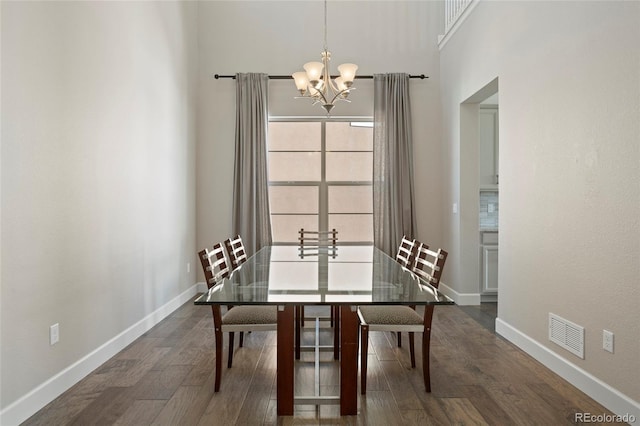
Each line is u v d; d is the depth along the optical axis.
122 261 3.28
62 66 2.53
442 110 5.25
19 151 2.16
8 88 2.09
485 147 5.17
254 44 5.32
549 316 2.85
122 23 3.31
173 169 4.46
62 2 2.53
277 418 2.18
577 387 2.53
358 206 5.50
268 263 3.06
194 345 3.34
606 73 2.29
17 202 2.14
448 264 5.08
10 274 2.09
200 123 5.31
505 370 2.82
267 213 5.14
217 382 2.48
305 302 1.87
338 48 5.32
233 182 5.18
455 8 4.74
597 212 2.36
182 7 4.76
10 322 2.09
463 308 4.58
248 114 5.15
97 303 2.90
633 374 2.10
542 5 2.93
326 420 2.16
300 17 5.32
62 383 2.48
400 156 5.14
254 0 5.33
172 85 4.44
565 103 2.66
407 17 5.33
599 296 2.35
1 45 2.04
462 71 4.53
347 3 5.33
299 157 5.49
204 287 5.31
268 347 3.30
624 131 2.16
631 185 2.12
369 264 3.02
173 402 2.35
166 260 4.25
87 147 2.79
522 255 3.22
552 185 2.81
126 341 3.33
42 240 2.34
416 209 5.31
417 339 3.51
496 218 5.38
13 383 2.10
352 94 5.30
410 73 5.32
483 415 2.21
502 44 3.55
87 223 2.79
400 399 2.40
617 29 2.21
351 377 2.22
